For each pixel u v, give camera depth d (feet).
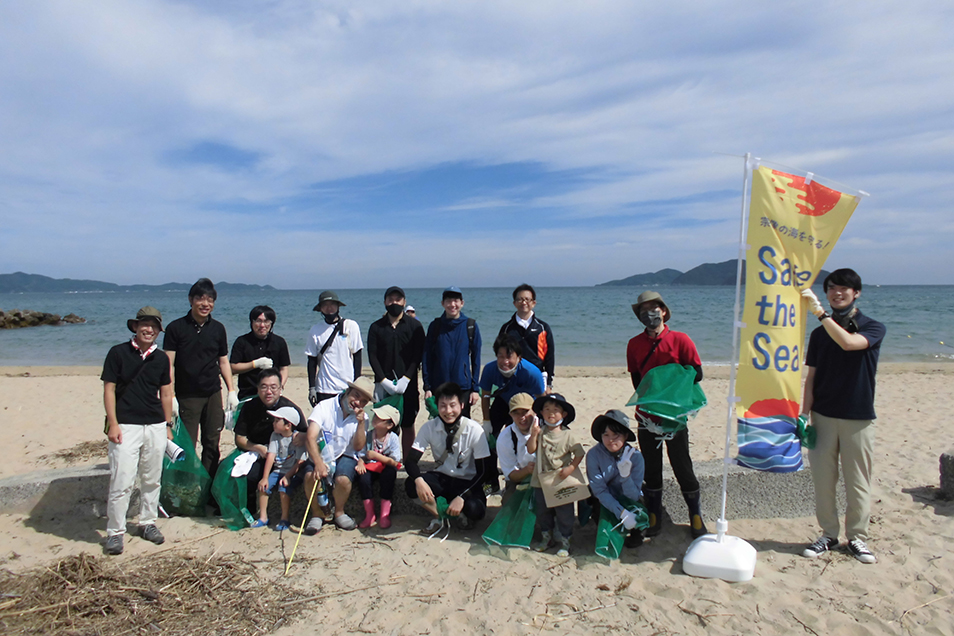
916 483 18.65
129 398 14.51
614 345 71.15
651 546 14.65
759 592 12.15
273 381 15.94
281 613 11.51
